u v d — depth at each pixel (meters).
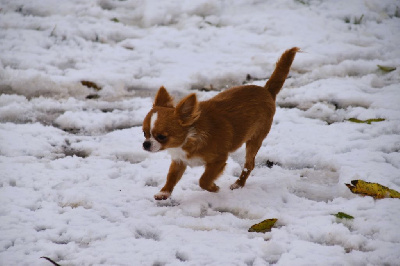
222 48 15.30
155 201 8.04
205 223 7.26
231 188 8.60
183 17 17.31
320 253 6.42
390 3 18.08
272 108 8.91
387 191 7.81
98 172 8.85
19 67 13.18
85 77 12.97
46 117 11.22
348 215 7.26
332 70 13.71
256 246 6.64
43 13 16.94
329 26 16.66
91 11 17.19
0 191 7.90
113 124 11.11
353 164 8.94
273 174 9.04
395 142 9.70
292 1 18.20
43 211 7.42
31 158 9.17
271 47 15.23
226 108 8.25
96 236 6.86
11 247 6.50
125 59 14.41
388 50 15.18
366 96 12.06
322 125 10.82
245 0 18.19
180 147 7.86
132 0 18.36
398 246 6.53
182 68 13.99
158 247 6.59
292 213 7.59
